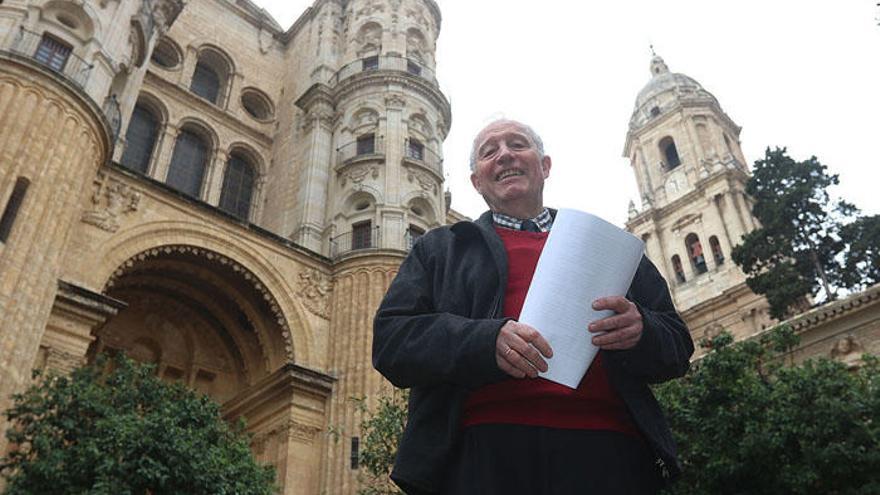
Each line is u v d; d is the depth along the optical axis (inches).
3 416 609.6
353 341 984.9
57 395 570.3
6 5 819.4
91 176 829.8
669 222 1947.6
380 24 1486.2
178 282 1039.6
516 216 146.5
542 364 96.2
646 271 137.0
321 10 1622.8
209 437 617.6
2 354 627.2
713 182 1871.3
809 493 584.1
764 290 1360.7
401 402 741.3
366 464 668.7
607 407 109.1
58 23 846.5
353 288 1039.6
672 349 110.8
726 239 1766.7
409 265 131.8
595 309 102.3
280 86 1574.8
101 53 872.9
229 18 1573.6
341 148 1274.6
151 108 1288.1
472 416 107.8
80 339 748.0
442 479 107.2
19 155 714.8
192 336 1088.2
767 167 1502.2
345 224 1162.0
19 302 663.1
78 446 541.0
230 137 1380.4
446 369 101.0
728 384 631.2
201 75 1455.5
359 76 1331.2
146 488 534.0
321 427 927.0
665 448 103.8
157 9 1096.2
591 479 101.3
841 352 863.7
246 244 1000.2
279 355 1001.5
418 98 1334.9
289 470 866.8
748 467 576.1
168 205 942.4
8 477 533.0
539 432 104.3
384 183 1175.6
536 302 103.3
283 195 1305.4
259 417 964.0
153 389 630.5
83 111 802.8
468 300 119.8
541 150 158.7
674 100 2148.1
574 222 110.8
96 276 820.6
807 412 577.0
